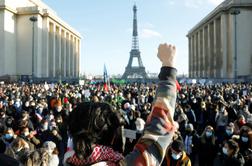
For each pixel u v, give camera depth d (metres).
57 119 13.50
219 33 95.62
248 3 84.06
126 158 1.84
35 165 5.21
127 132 7.65
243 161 8.52
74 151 1.91
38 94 27.28
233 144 8.65
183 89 34.84
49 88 36.62
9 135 10.34
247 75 80.75
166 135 1.88
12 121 13.62
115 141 1.97
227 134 12.18
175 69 2.02
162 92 1.97
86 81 66.00
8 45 82.62
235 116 16.70
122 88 37.91
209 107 17.78
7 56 82.00
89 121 1.90
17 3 90.69
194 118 17.06
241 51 84.06
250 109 19.70
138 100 22.78
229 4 86.00
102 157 1.84
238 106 19.33
